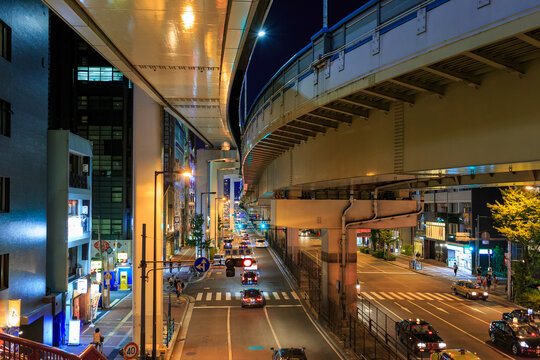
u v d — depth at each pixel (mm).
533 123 9633
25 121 24516
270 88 21516
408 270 59500
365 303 38469
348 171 17391
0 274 21562
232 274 20031
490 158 10695
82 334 29750
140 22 14102
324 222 30000
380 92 12953
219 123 38750
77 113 60969
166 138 75562
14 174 22938
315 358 23891
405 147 13852
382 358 22969
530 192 38469
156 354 23734
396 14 11375
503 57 9594
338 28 14359
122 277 46562
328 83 14562
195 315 34938
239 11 13086
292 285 48531
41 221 26156
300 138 22125
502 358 23688
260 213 137750
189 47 16875
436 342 24031
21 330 24297
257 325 31656
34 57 25844
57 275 28203
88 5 12664
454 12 9430
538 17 7715
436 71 10469
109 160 60312
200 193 74875
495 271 53188
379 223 30969
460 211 60000
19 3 24250
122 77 61500
